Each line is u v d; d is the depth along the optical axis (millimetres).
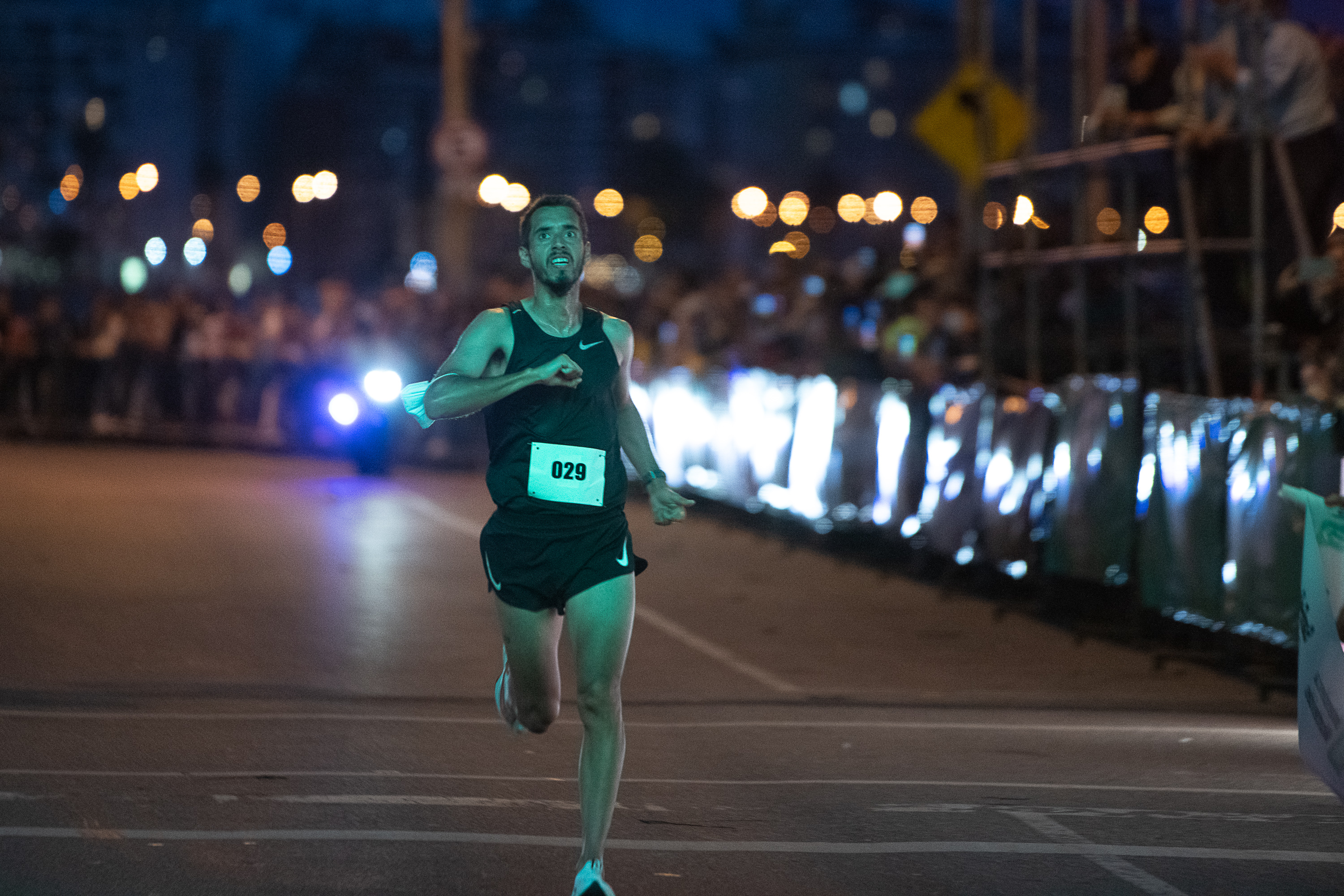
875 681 28266
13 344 77125
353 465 64000
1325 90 32250
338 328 72875
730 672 28781
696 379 54500
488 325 15625
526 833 17406
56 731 22281
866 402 42969
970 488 37531
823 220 182125
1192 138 32375
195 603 33469
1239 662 29281
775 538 47906
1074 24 37281
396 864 16094
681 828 17828
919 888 15766
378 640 30312
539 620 15430
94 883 15273
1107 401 32438
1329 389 29109
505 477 15445
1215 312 34031
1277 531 27156
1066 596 34781
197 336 76250
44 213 192250
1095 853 17094
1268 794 19969
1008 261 38156
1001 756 22188
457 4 84250
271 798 18703
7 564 37469
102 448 71500
